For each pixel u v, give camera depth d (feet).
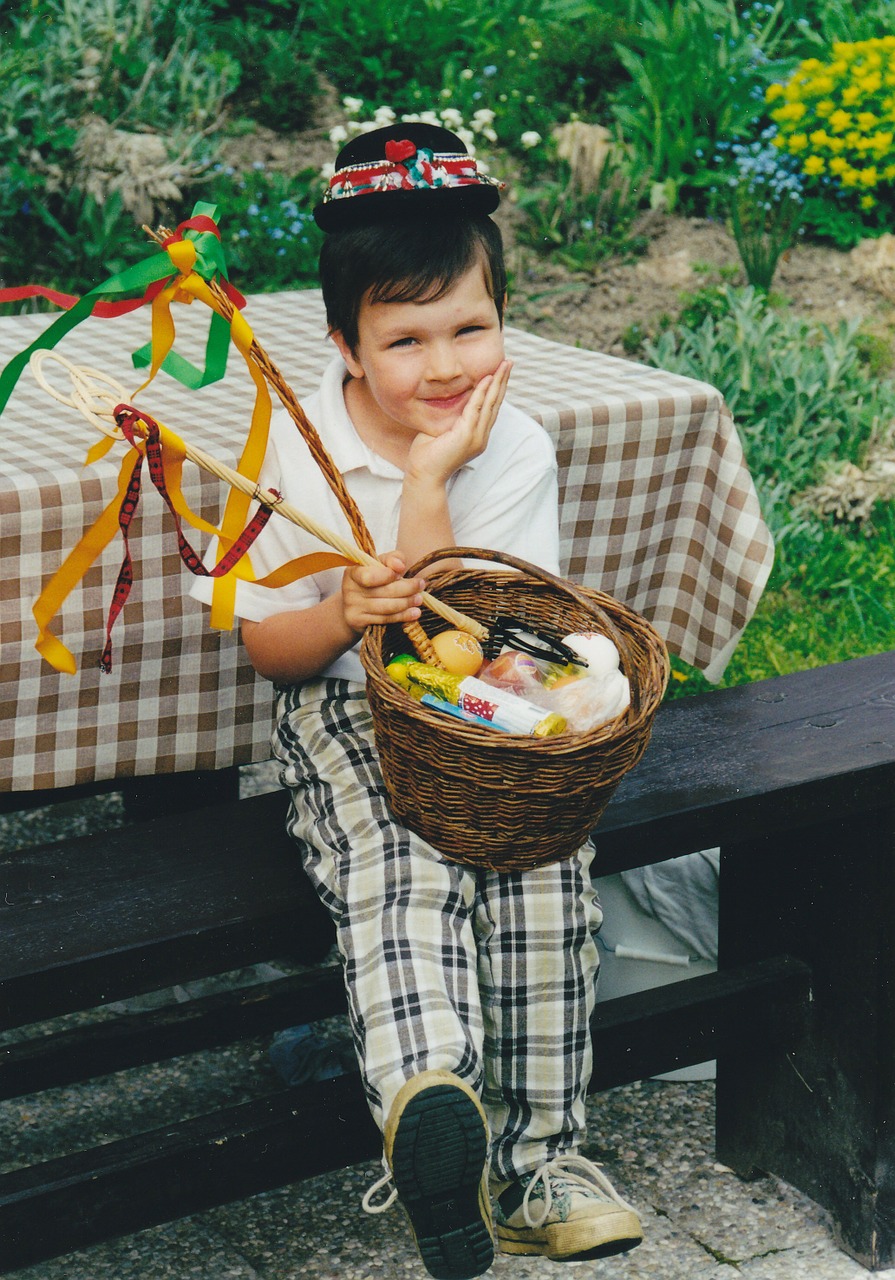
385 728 5.23
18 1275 6.84
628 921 8.13
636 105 20.81
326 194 6.03
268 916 5.74
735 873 7.51
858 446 15.37
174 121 19.10
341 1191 7.44
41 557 6.58
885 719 7.20
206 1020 7.06
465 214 5.89
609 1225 5.70
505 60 21.48
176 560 6.94
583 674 5.65
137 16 19.60
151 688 7.13
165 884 5.94
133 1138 5.98
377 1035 5.35
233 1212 7.29
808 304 18.08
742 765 6.73
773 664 12.19
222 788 8.57
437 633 6.07
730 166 20.03
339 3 21.30
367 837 5.76
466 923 5.68
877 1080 6.87
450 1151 5.05
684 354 15.42
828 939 7.04
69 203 17.97
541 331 17.57
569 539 8.15
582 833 5.43
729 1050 7.12
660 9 21.94
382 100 20.72
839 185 19.02
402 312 5.80
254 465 5.60
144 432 5.20
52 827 10.43
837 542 14.07
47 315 9.65
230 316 5.30
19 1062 6.79
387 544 6.39
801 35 23.07
